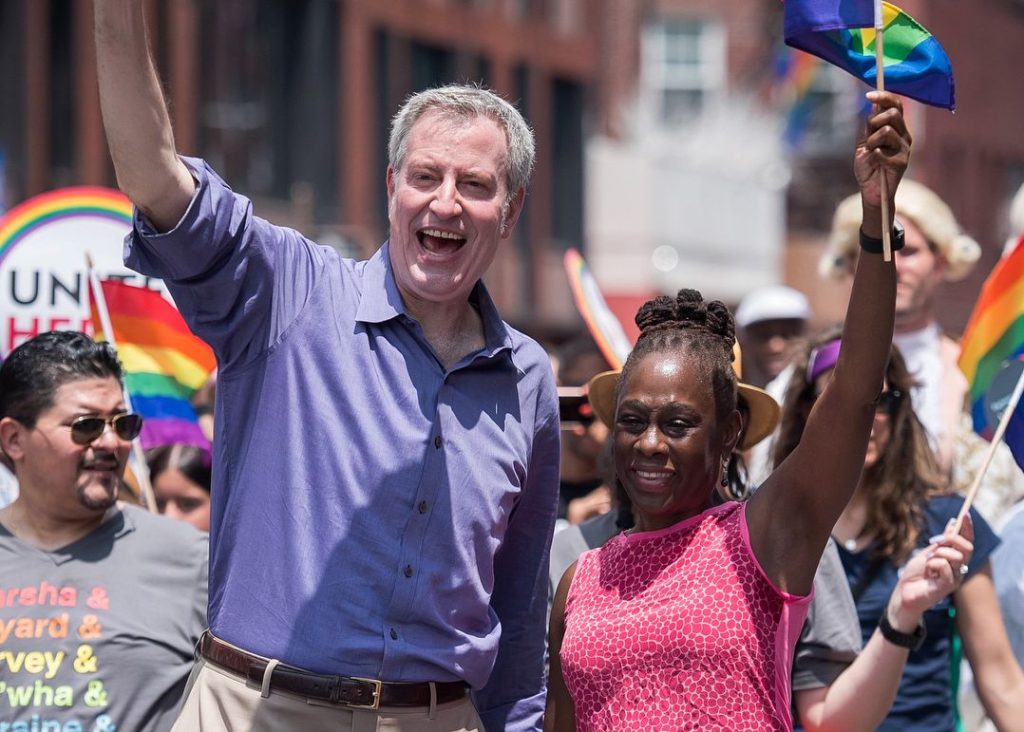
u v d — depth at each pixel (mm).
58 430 6094
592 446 8711
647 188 34375
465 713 5254
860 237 4555
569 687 5035
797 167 43500
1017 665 6492
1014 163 50875
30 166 21578
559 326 35125
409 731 5043
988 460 5992
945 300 41250
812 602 6004
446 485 5125
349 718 4984
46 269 7750
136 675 6043
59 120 22266
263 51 26375
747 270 37625
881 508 6500
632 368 5062
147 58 4656
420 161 5117
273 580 5039
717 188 36594
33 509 6199
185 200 4820
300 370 5113
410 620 5051
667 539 5016
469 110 5172
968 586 6465
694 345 5035
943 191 45188
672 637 4824
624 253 34625
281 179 26938
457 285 5152
